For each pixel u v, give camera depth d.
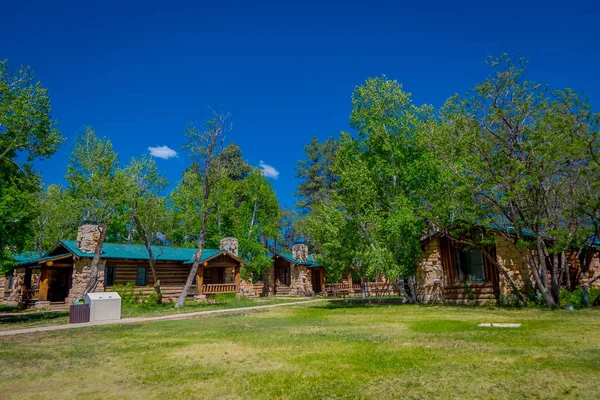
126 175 24.52
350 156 24.84
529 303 15.82
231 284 31.98
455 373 5.59
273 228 43.47
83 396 5.23
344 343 8.52
